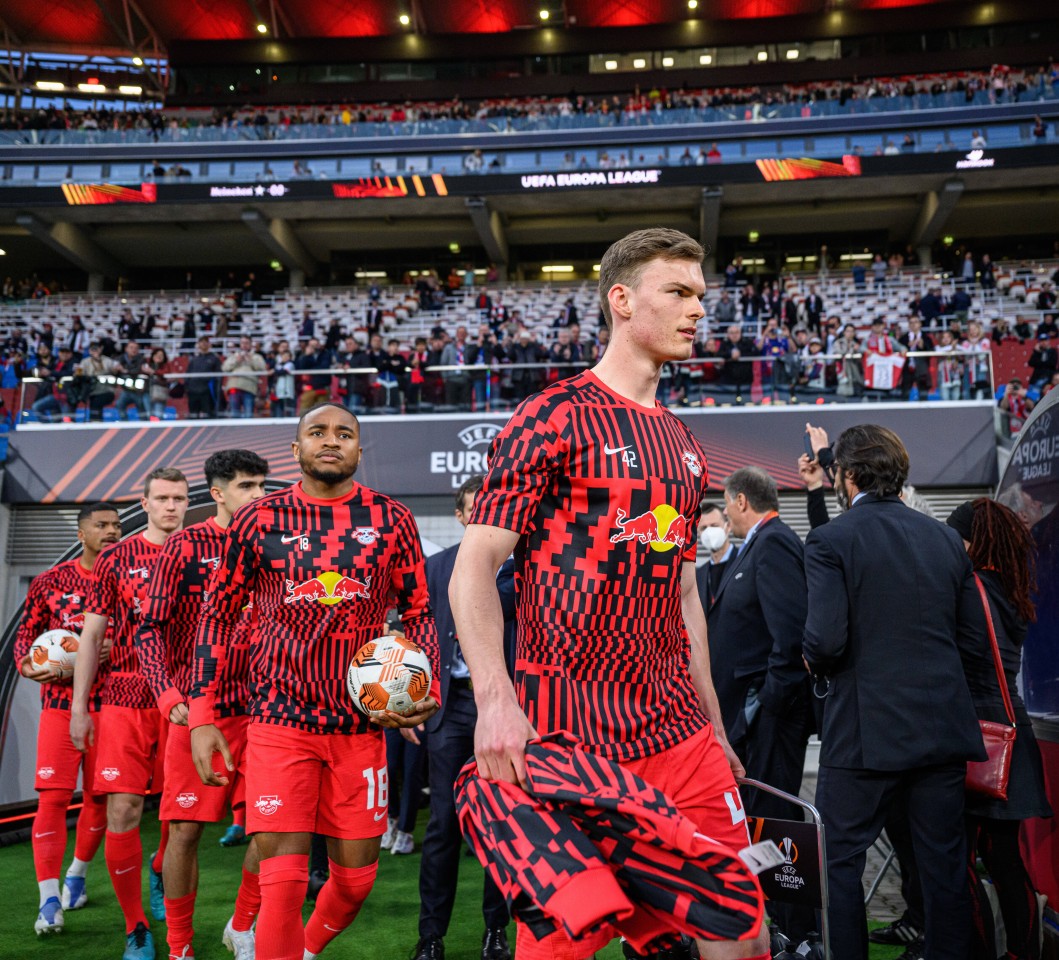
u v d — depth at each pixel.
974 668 2.58
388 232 23.39
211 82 27.78
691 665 1.76
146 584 3.35
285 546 2.44
